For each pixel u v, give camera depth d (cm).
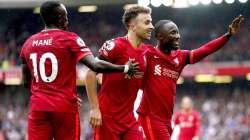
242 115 4147
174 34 1051
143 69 939
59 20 831
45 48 812
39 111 812
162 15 4991
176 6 4619
